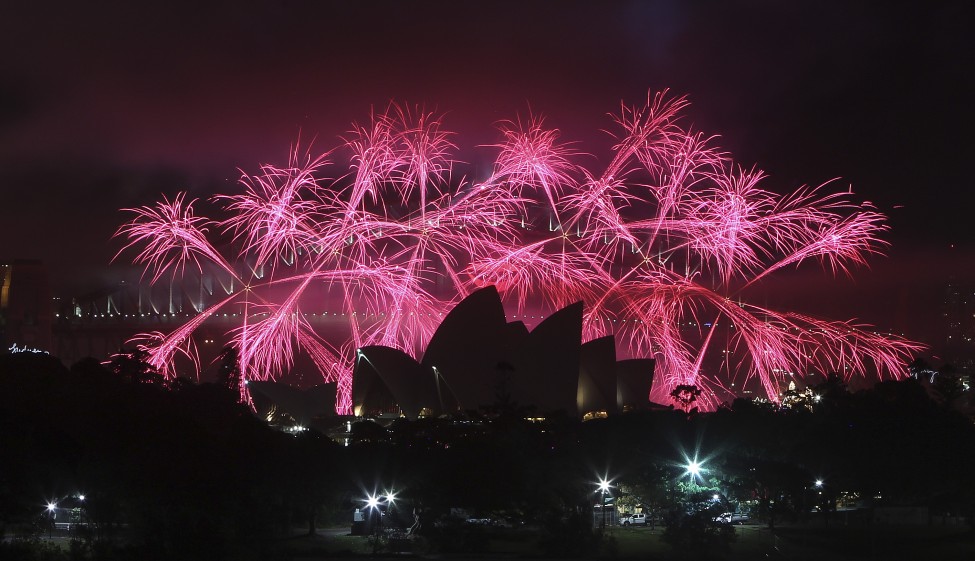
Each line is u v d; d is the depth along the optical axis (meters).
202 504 58.25
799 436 81.25
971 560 61.75
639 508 73.19
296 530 68.75
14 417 69.50
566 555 59.12
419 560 56.66
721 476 72.31
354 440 74.94
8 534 58.44
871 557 62.31
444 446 75.00
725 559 59.78
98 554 48.44
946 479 78.75
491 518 67.19
